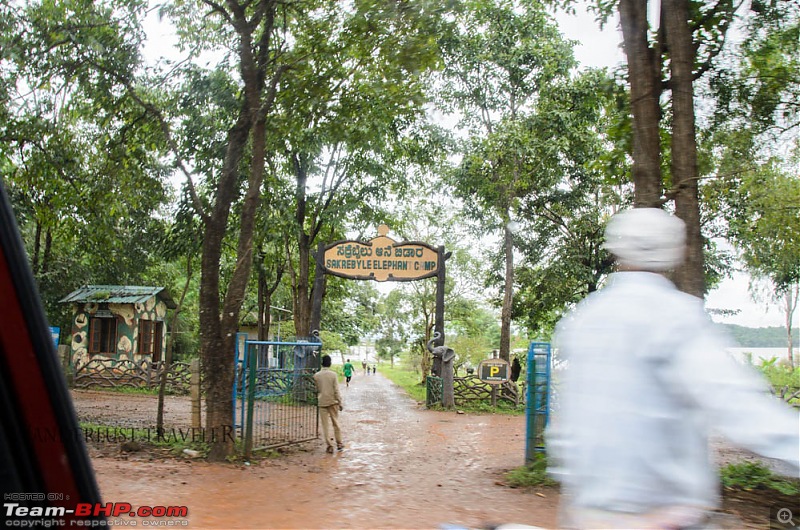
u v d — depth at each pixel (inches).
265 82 498.0
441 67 441.7
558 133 936.3
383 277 872.9
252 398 419.5
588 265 1072.2
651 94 338.3
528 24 946.7
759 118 453.1
